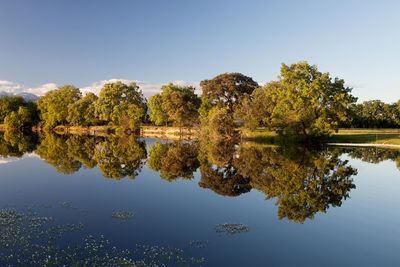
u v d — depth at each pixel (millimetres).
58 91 107250
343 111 47188
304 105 47375
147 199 15953
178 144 54125
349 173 23281
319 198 16188
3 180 20188
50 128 100562
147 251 9195
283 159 31719
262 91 63156
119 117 90188
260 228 11570
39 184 19094
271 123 54219
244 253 9242
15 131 92625
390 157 32906
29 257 8586
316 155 34844
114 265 8164
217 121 58281
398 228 11688
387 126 112750
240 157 34500
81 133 88688
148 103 93250
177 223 12031
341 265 8570
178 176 23172
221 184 20219
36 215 12672
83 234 10555
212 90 85062
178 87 95062
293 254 9266
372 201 15594
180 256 8906
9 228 10945
